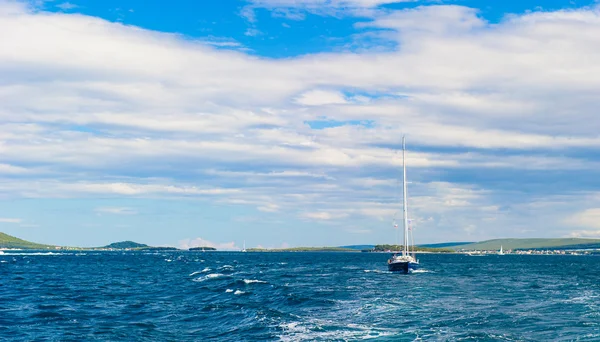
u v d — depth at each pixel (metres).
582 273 154.62
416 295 78.12
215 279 114.69
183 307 65.88
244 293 81.44
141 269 171.50
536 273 152.75
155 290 89.62
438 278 120.88
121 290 89.75
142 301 72.69
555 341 43.75
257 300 73.12
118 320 56.31
